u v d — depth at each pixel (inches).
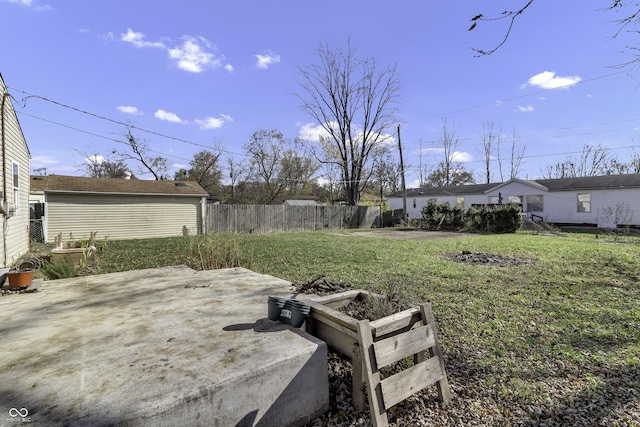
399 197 1059.3
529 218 684.7
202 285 153.7
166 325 98.7
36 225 463.5
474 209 629.6
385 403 69.4
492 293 181.9
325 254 331.0
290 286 153.2
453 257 309.7
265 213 671.8
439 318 142.6
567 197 703.7
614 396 85.3
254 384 68.5
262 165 1174.3
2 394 60.5
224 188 1167.6
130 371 69.1
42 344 85.0
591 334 125.6
